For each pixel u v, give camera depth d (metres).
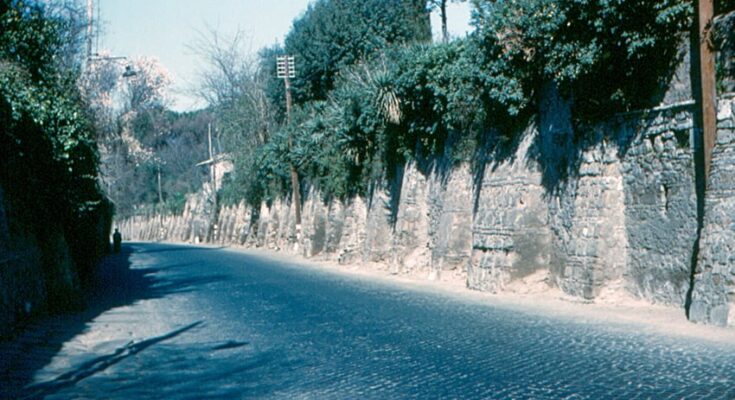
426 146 27.17
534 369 9.38
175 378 9.86
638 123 15.91
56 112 18.92
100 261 41.72
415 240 28.08
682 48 14.62
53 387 9.41
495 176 21.11
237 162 62.06
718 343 10.89
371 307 17.19
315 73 52.44
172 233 97.75
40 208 18.27
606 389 8.11
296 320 15.30
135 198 111.25
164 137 105.19
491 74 19.36
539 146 19.58
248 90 57.97
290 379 9.43
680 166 14.73
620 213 16.59
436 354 10.73
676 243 14.83
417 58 25.19
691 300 13.23
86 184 22.50
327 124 40.81
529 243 19.41
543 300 17.61
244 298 20.30
